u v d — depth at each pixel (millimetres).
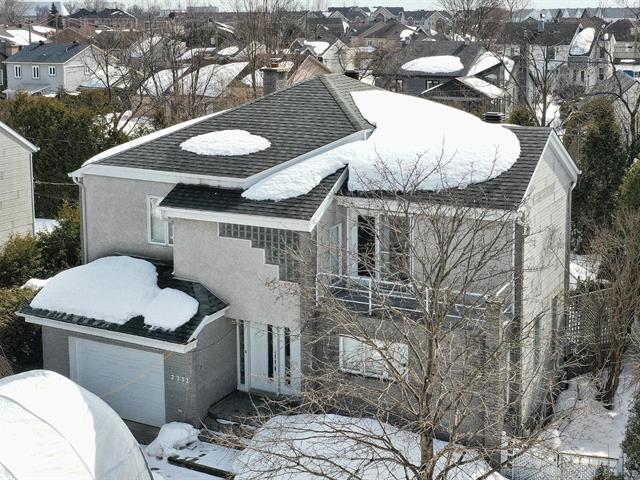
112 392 24266
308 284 22000
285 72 32375
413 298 19812
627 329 26359
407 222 19797
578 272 32531
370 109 26641
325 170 23172
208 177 23969
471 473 18938
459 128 25328
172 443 21969
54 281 25078
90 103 62125
